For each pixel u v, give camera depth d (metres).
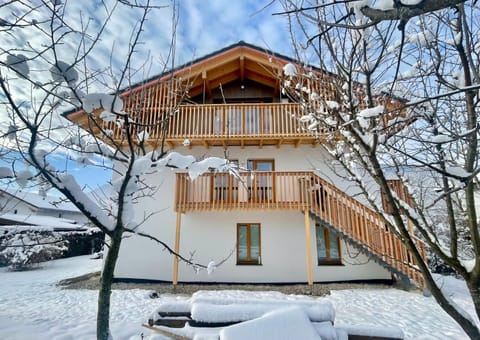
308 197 8.00
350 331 2.49
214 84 10.61
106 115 2.35
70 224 19.61
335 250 8.75
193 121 8.78
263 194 8.34
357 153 2.31
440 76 2.07
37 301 6.50
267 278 8.47
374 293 7.03
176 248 7.99
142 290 7.47
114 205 2.97
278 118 8.73
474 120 1.92
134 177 2.59
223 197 8.79
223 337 2.05
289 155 9.43
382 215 2.41
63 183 2.21
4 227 11.47
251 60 9.74
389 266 7.06
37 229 12.12
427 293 6.62
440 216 6.50
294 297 6.75
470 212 1.88
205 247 8.78
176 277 7.79
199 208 8.14
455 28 2.21
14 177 2.12
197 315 2.54
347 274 8.43
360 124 2.02
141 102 2.97
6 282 9.15
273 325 2.13
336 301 6.30
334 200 7.79
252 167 9.45
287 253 8.66
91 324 4.73
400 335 2.45
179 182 8.41
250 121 8.79
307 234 7.79
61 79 1.99
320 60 2.40
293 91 3.05
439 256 2.02
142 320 4.89
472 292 1.86
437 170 1.81
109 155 2.66
